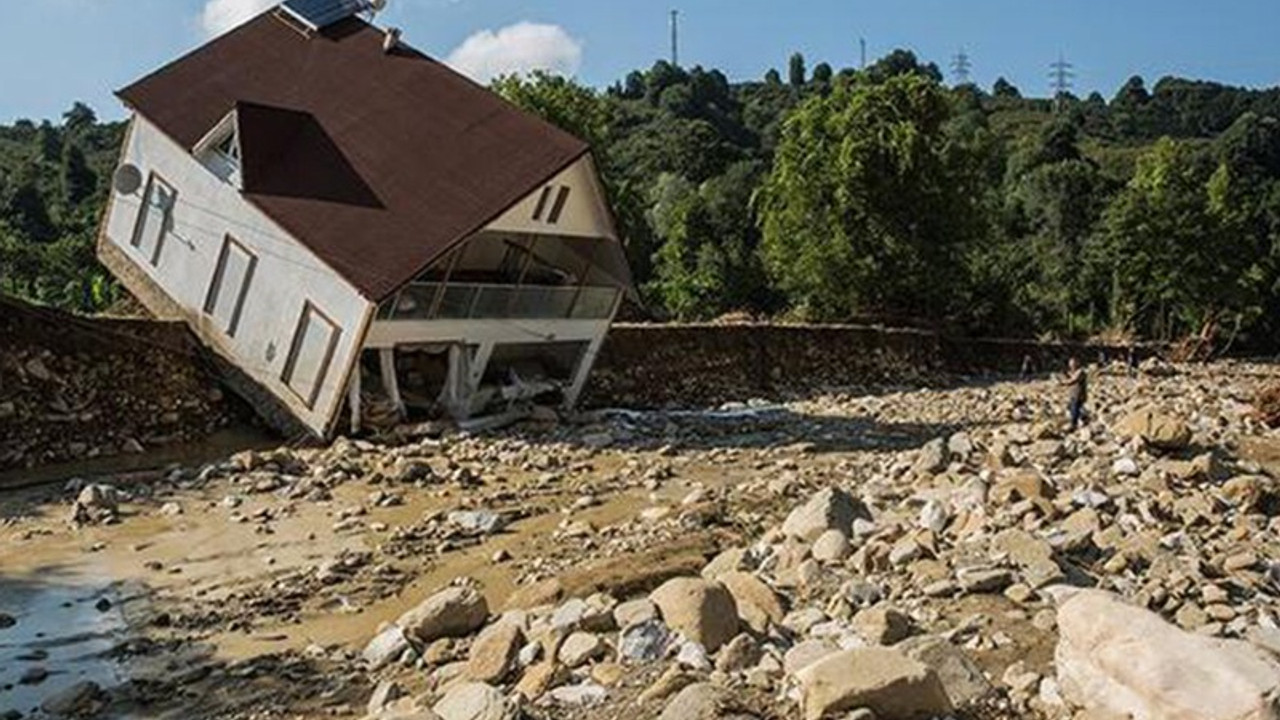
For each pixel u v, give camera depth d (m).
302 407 26.69
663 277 66.50
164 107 30.31
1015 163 117.75
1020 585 11.02
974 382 52.69
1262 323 81.00
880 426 31.89
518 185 27.88
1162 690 7.31
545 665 9.15
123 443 25.56
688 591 9.65
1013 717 8.01
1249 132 126.19
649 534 16.28
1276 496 16.84
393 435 26.86
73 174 83.69
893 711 7.57
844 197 56.12
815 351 47.62
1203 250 75.75
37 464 23.67
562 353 33.75
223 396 28.47
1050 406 37.22
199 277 29.06
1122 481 17.50
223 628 12.66
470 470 23.03
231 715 9.80
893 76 63.72
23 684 10.90
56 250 55.19
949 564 11.70
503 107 30.34
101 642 12.24
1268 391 29.88
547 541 16.62
